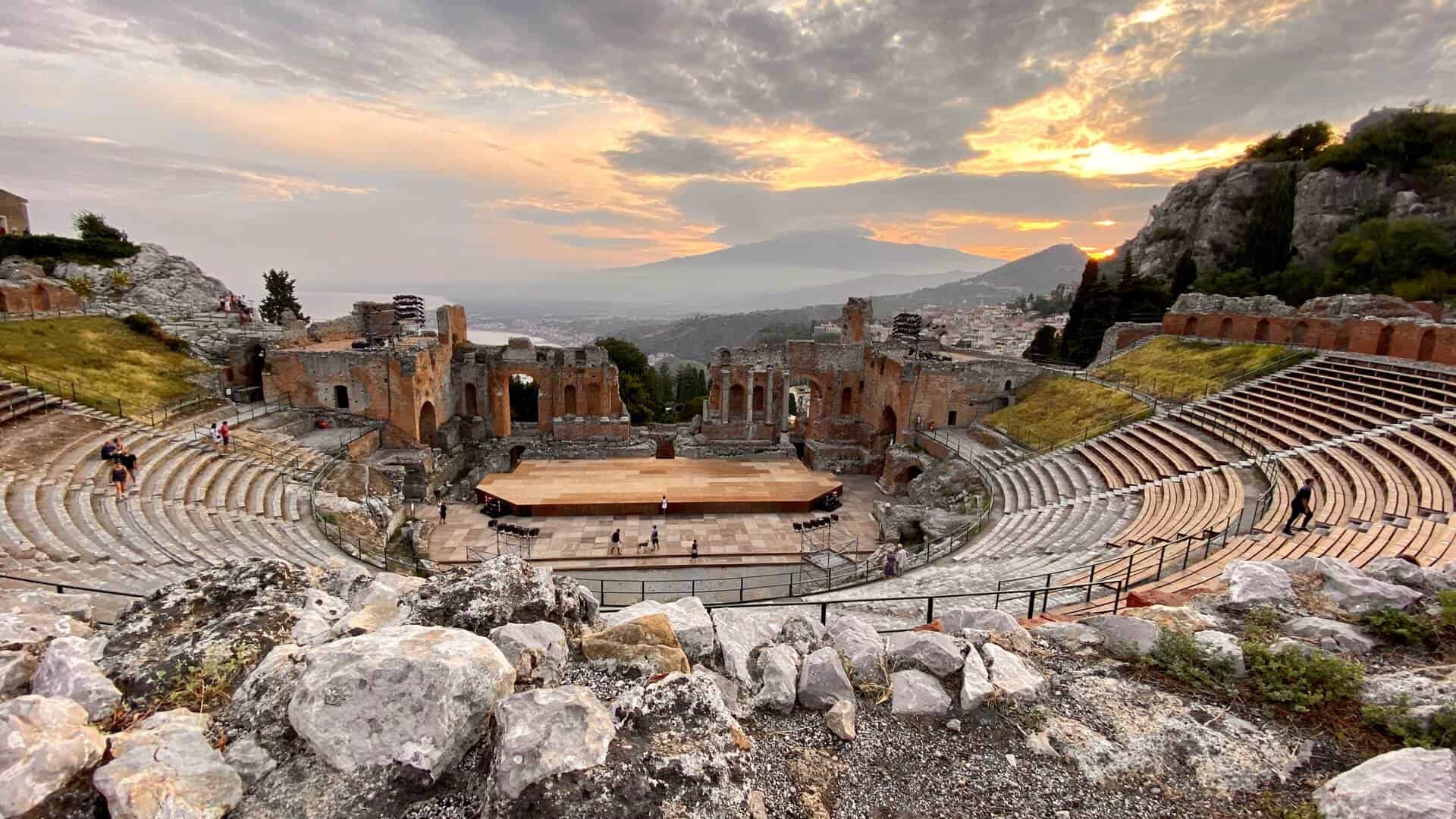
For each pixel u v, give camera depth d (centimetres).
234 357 4406
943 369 4738
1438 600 952
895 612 1705
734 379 5425
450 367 5066
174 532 2206
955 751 704
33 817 448
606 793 527
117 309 4447
